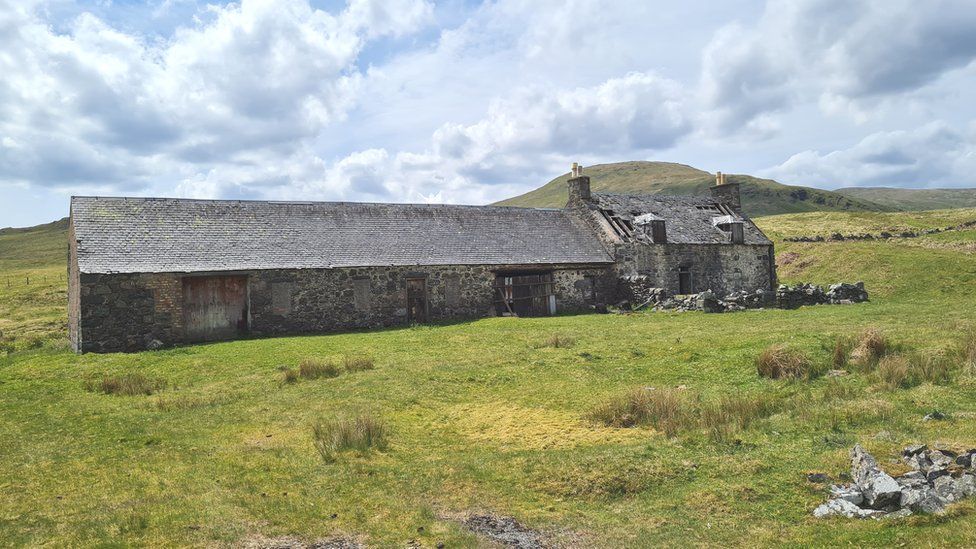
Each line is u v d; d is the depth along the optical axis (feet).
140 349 84.23
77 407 49.55
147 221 94.84
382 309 101.96
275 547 24.36
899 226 215.51
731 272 139.64
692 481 30.27
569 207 140.26
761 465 30.89
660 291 115.34
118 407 49.42
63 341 100.53
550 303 118.73
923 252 146.72
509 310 113.39
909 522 23.72
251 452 36.60
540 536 25.62
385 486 30.86
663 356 58.13
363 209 115.55
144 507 28.07
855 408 37.78
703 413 39.81
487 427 41.93
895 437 32.48
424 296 106.01
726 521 25.95
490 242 118.42
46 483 31.71
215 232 97.60
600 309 118.01
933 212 249.75
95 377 62.23
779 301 102.68
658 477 30.76
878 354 48.70
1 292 203.10
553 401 47.34
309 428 41.75
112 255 85.97
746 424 37.42
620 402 42.83
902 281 128.16
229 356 70.38
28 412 48.24
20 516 27.45
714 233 141.18
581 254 123.85
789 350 50.08
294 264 95.76
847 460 30.30
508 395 49.85
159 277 85.97
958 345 48.21
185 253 90.94
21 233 502.79
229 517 26.91
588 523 26.68
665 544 24.09
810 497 27.50
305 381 56.85
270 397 51.34
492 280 112.47
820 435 34.22
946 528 22.67
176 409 48.42
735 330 69.41
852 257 150.51
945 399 38.60
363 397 49.57
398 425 42.47
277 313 93.97
